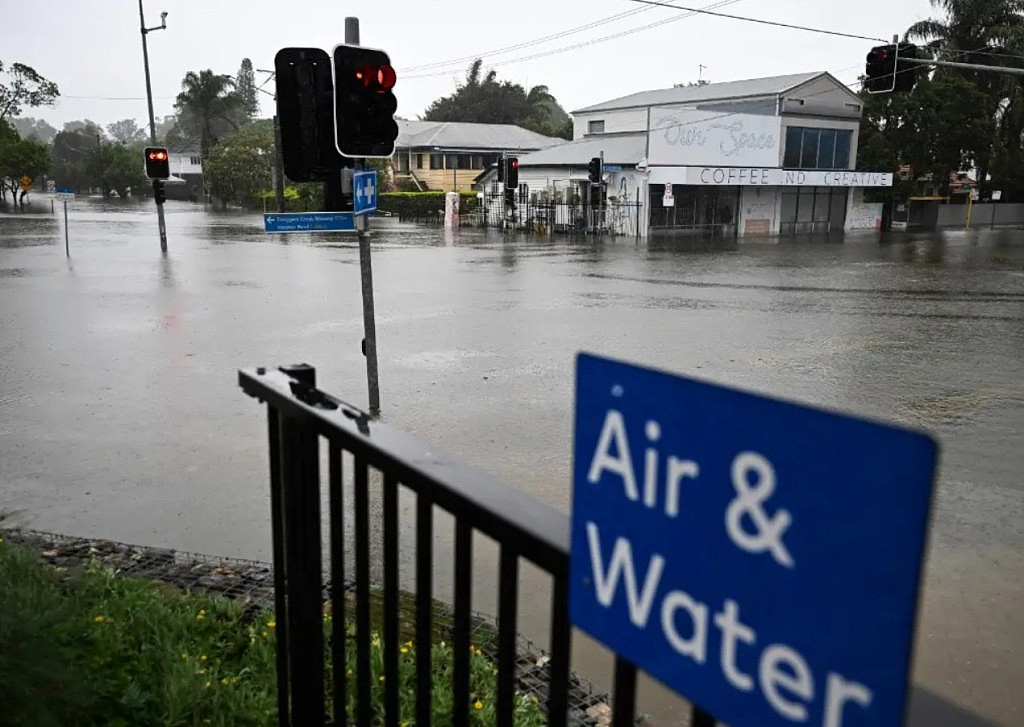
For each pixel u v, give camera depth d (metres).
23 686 2.34
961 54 44.53
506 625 1.41
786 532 0.84
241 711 3.01
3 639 2.37
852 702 0.79
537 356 11.63
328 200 6.84
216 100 78.06
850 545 0.77
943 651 4.38
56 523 5.89
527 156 42.12
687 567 0.96
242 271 21.89
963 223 48.12
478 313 15.30
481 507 1.41
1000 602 4.90
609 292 18.33
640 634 1.04
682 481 0.96
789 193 41.12
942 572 5.29
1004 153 45.28
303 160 6.72
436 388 9.85
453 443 7.88
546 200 39.53
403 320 14.48
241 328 13.52
